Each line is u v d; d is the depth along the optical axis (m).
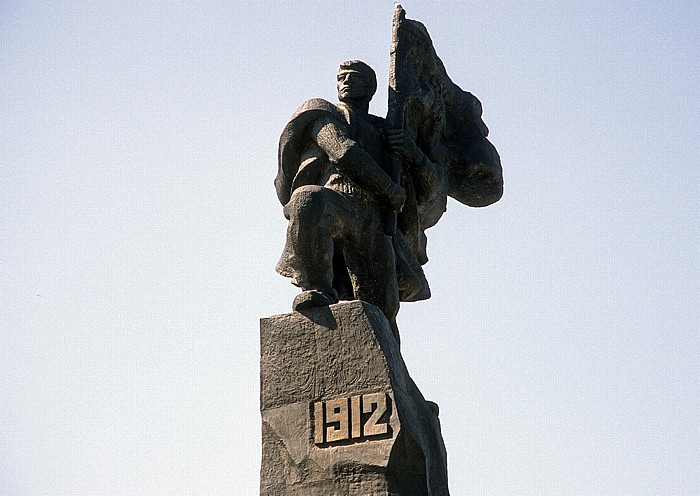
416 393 15.80
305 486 15.01
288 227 15.87
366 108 17.03
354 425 15.03
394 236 16.70
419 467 14.95
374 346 15.27
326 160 16.34
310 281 15.77
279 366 15.55
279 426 15.31
